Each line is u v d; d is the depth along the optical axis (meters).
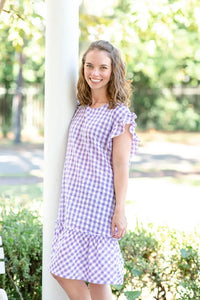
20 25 4.14
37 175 9.64
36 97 17.72
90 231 2.62
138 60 16.41
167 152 13.67
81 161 2.68
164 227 3.39
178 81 18.39
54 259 2.68
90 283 2.73
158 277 3.09
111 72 2.70
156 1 4.96
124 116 2.62
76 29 2.90
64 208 2.75
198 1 5.38
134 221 5.29
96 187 2.63
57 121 2.87
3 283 3.11
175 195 8.11
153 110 18.64
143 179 9.66
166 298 3.16
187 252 3.05
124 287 3.12
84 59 2.77
